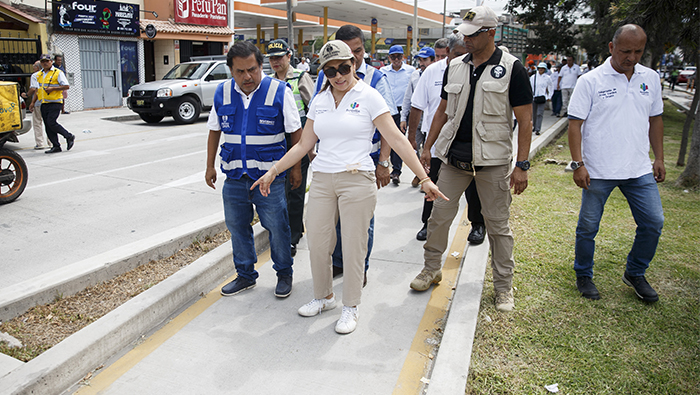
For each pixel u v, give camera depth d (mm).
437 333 3232
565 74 15438
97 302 3467
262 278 4047
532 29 23172
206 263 3908
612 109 3418
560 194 6402
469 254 4332
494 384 2709
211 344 3086
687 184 6781
